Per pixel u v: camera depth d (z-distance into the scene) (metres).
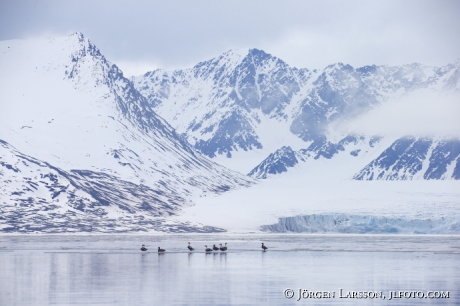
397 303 170.25
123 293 183.25
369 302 171.38
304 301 171.88
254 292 184.12
